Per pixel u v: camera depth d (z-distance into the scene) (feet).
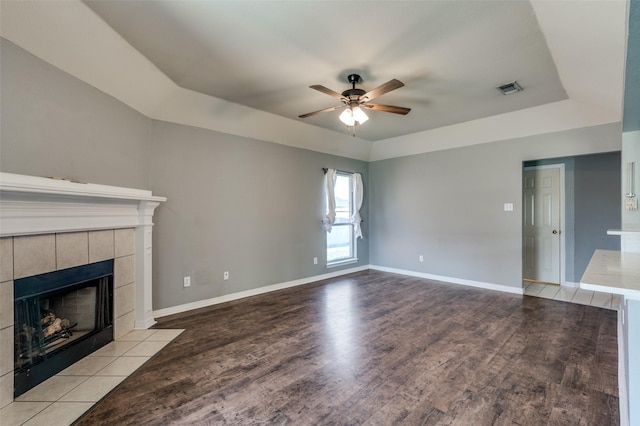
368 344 9.21
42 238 7.10
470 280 16.28
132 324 10.20
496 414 6.06
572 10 5.97
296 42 8.09
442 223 17.34
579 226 15.67
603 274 5.33
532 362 8.06
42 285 7.11
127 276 9.95
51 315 8.17
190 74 9.95
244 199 14.20
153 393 6.78
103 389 6.87
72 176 8.13
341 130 16.72
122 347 8.95
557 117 12.98
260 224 14.83
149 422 5.87
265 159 15.05
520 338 9.57
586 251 15.51
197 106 11.89
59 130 7.76
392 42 8.10
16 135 6.78
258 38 7.91
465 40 8.01
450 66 9.42
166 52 8.60
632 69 5.60
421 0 6.48
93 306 8.91
